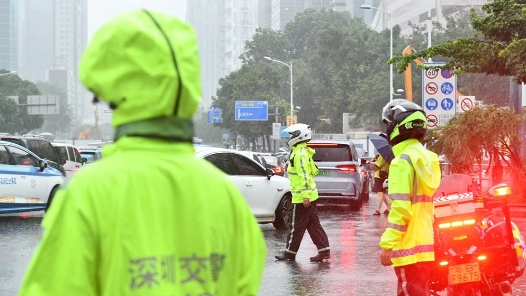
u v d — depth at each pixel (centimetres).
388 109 632
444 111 2409
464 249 693
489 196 712
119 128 238
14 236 1546
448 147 2036
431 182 615
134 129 235
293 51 11019
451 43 2120
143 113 233
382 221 1911
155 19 234
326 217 2030
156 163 232
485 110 2023
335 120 8694
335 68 8594
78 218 220
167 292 223
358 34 8594
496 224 722
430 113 2412
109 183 226
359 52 8538
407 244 610
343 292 962
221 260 239
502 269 692
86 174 228
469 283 684
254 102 7900
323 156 2253
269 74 9431
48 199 1894
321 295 945
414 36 7956
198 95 239
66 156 3284
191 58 237
